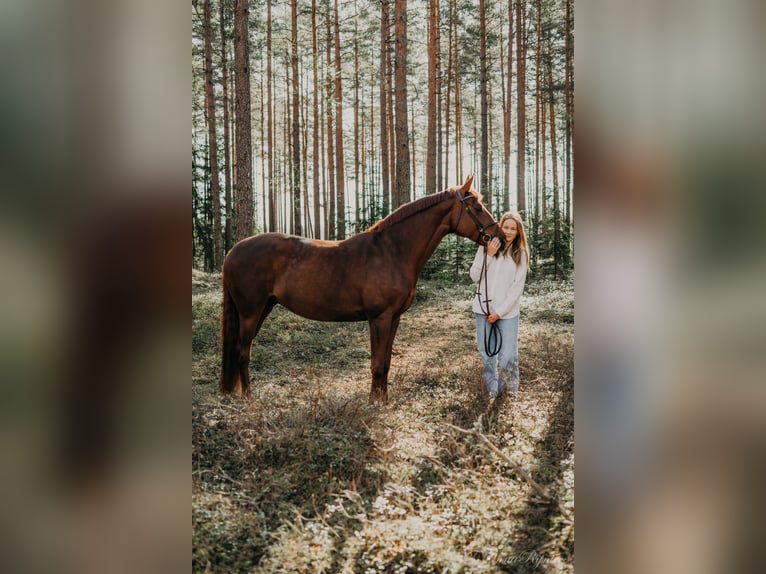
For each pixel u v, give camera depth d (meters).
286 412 3.51
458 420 3.61
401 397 4.12
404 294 4.04
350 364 5.39
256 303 4.12
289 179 15.53
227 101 14.70
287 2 15.27
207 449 2.86
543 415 3.51
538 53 15.91
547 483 2.57
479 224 3.98
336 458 2.90
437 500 2.57
